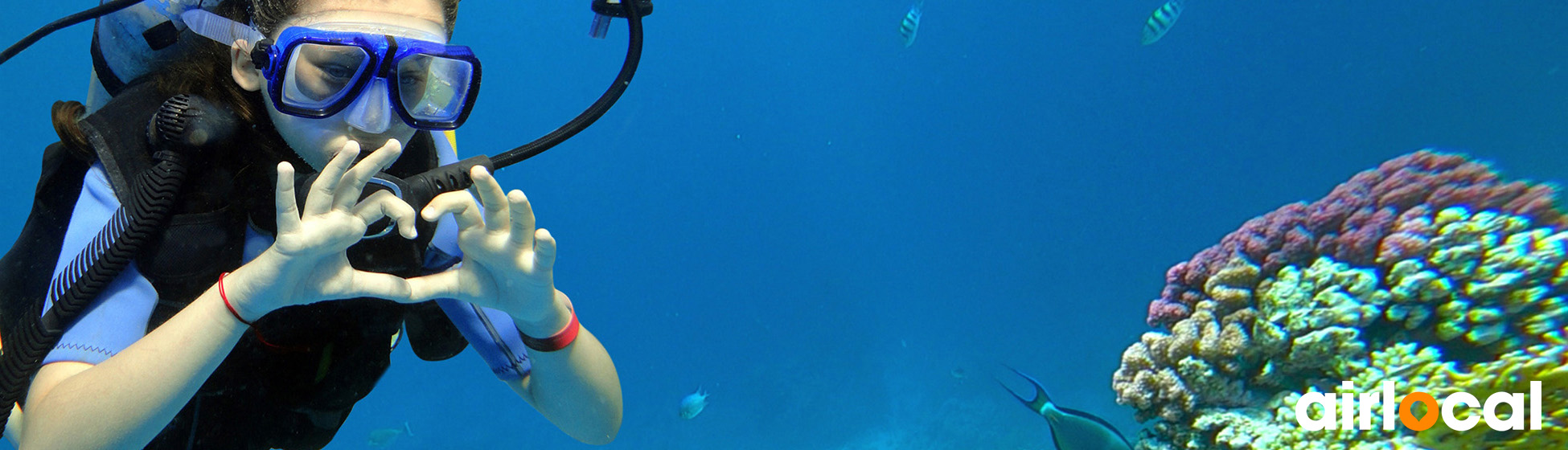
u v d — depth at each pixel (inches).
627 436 727.1
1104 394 586.6
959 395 625.0
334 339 61.2
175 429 58.6
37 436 42.2
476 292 51.6
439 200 48.0
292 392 61.6
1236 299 95.5
